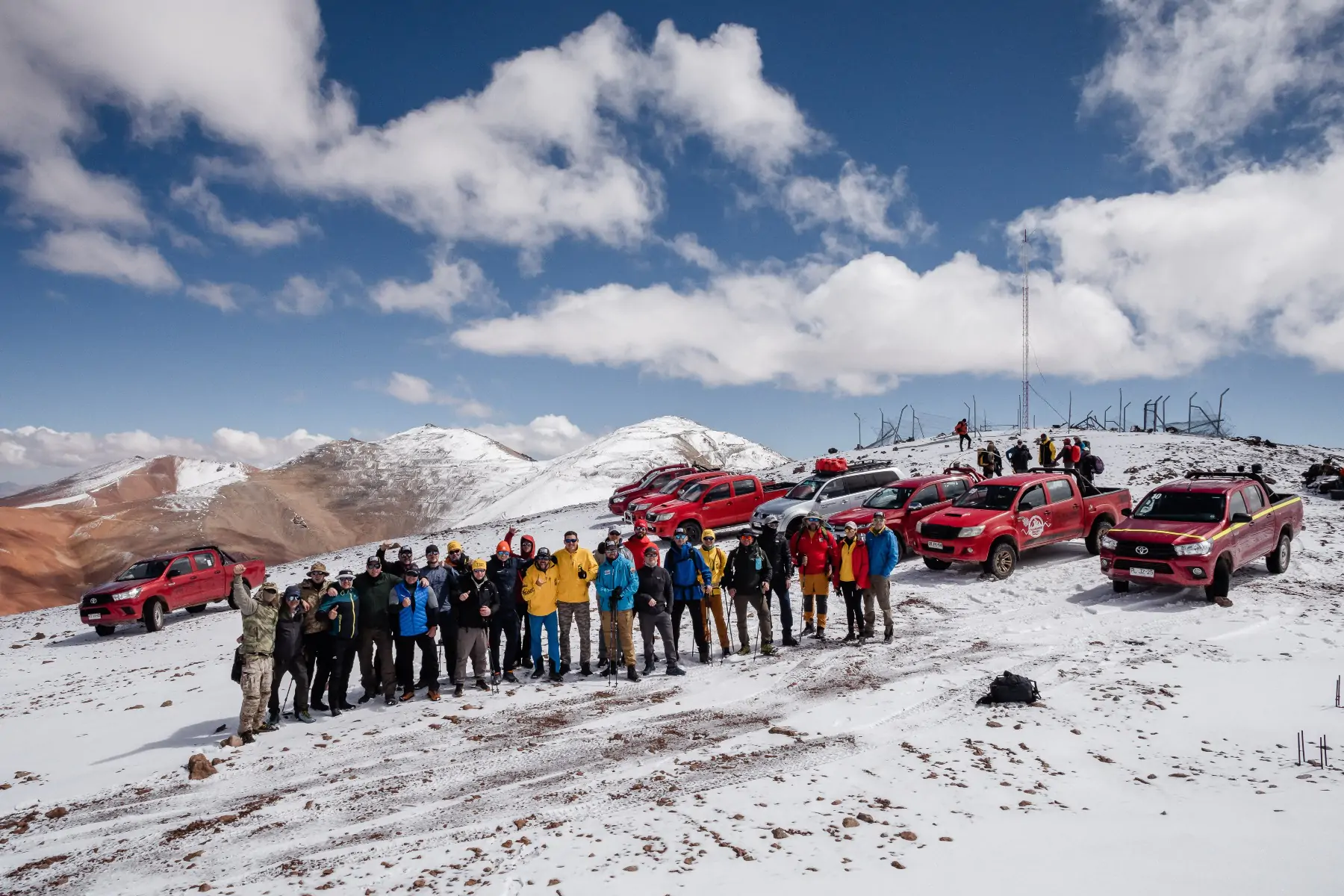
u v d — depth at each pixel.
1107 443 36.50
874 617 13.12
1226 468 29.48
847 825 6.11
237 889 5.76
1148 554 14.08
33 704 13.66
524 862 5.77
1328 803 6.04
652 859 5.66
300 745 9.25
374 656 11.45
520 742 8.88
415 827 6.73
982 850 5.52
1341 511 21.64
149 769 8.80
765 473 43.81
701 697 10.38
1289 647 11.14
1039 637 12.53
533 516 43.00
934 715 9.10
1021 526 16.98
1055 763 7.44
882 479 22.12
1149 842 5.50
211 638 19.05
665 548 24.00
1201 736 7.96
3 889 6.07
